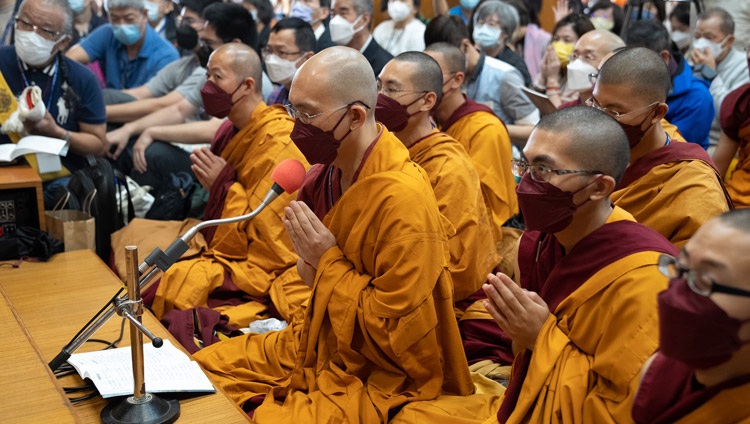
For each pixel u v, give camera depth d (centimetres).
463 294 310
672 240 264
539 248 207
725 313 120
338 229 234
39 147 407
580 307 181
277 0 538
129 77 498
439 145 320
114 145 493
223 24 501
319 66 226
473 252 306
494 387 255
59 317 263
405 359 224
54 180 446
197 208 432
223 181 371
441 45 396
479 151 383
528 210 187
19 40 418
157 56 501
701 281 122
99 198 402
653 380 144
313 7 548
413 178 228
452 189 306
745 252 118
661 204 264
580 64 377
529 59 600
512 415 184
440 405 222
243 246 352
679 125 468
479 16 550
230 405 203
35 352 212
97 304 276
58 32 422
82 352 233
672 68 466
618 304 173
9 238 326
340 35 543
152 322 259
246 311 325
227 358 258
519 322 186
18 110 422
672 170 265
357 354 231
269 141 357
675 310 123
